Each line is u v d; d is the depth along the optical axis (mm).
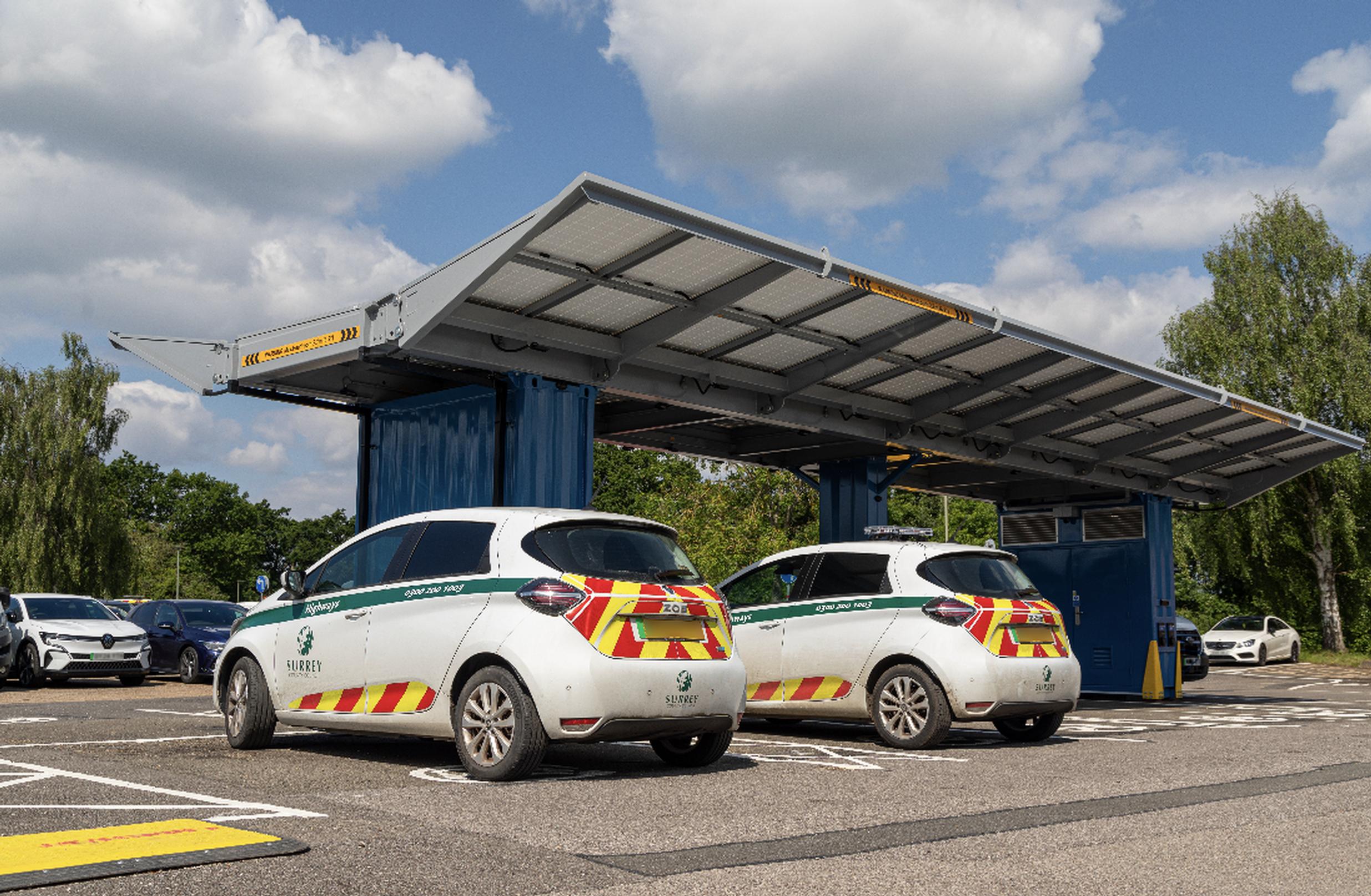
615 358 11836
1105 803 6750
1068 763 8898
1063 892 4551
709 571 29734
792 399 13953
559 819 5938
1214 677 29375
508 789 7016
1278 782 7773
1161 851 5355
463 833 5465
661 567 8016
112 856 4738
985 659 10062
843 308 11609
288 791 6754
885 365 13367
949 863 5008
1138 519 20062
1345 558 37781
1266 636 35188
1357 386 36188
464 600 7840
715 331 11930
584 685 7332
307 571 9039
